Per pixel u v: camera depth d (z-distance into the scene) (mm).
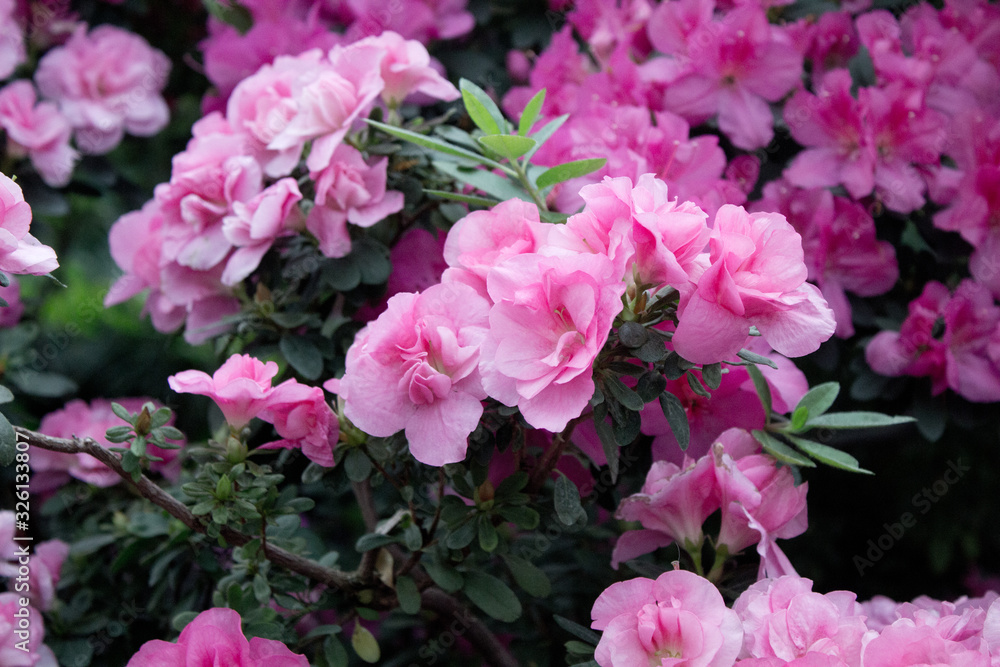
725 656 712
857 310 929
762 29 912
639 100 921
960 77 969
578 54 1019
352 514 1227
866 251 920
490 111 827
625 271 728
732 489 769
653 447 817
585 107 939
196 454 771
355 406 736
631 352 730
